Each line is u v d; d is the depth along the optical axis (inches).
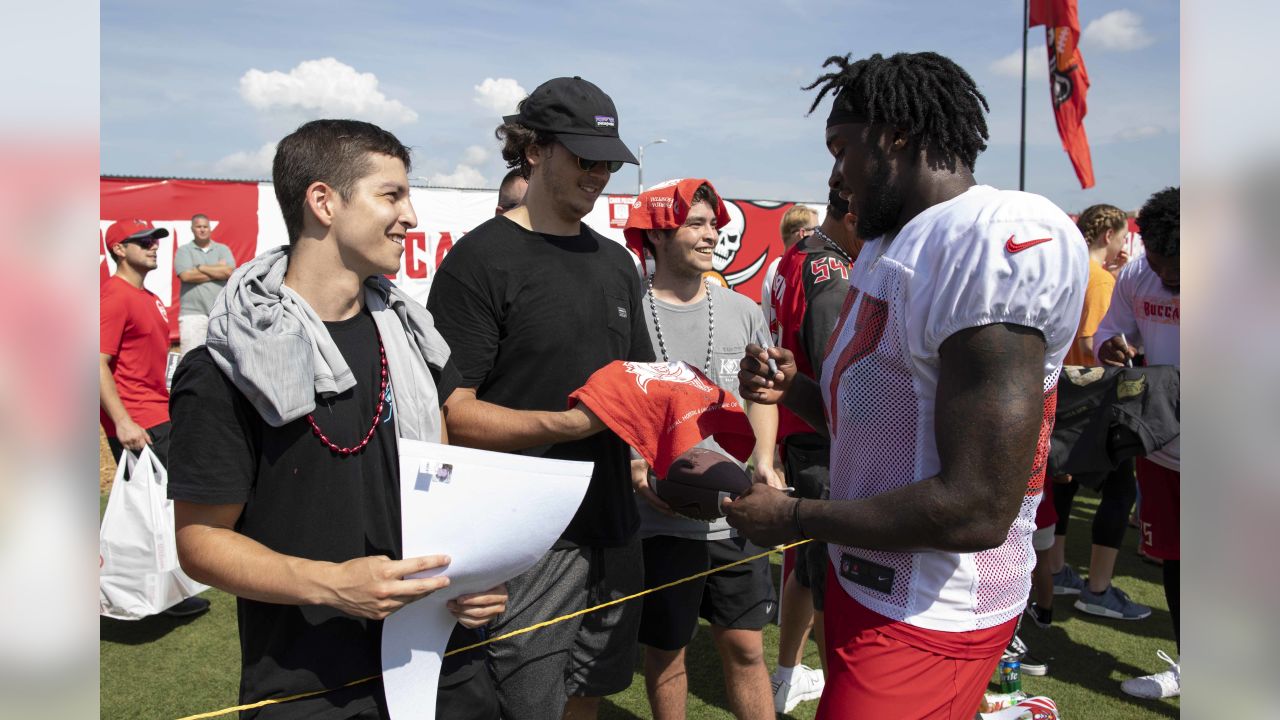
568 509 63.7
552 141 90.7
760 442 115.9
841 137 67.3
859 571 66.7
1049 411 62.9
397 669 62.2
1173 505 127.6
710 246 115.8
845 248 118.6
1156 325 141.7
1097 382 119.0
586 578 93.4
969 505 55.1
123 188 325.7
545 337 89.7
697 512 93.8
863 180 66.4
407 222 64.0
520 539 62.5
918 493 57.5
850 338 67.2
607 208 382.0
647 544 110.2
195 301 333.4
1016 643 148.7
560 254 92.4
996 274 55.0
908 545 58.7
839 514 62.1
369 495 64.0
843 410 67.7
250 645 61.5
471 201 358.0
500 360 90.5
